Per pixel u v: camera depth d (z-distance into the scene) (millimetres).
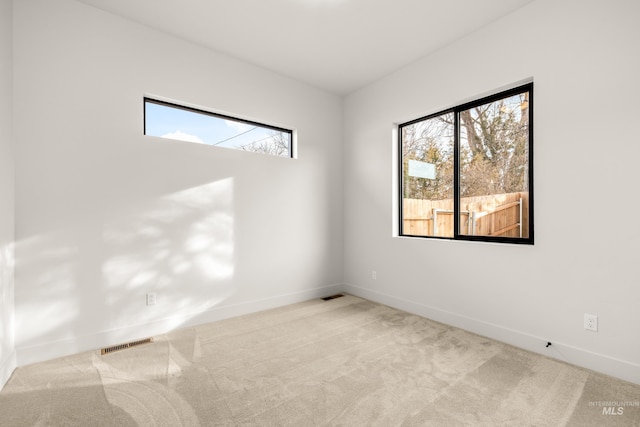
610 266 1914
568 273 2092
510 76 2396
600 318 1952
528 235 2404
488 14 2426
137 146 2529
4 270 1866
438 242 2939
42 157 2137
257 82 3270
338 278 4043
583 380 1857
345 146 4078
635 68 1819
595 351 1972
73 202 2254
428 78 3041
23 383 1829
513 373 1945
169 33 2699
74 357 2176
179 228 2740
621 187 1870
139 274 2531
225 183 3031
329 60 3166
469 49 2693
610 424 1471
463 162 2953
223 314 3000
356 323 2871
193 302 2816
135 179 2516
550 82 2170
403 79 3297
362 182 3822
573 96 2061
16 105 2053
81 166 2283
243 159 3166
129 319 2486
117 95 2438
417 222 3379
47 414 1547
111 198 2406
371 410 1583
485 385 1809
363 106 3793
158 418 1521
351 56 3090
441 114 3115
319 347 2344
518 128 2576
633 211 1830
